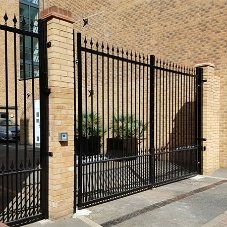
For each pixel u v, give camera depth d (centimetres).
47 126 383
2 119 1758
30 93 1314
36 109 1266
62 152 384
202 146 722
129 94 1039
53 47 376
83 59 1189
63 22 388
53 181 374
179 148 671
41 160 378
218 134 789
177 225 378
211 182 638
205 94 719
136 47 1048
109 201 479
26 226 354
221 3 820
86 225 366
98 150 470
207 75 722
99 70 1134
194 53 881
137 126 852
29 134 1317
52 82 376
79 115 428
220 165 796
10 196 481
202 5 863
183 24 911
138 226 372
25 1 1855
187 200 492
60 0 1413
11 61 1875
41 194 377
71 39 399
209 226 375
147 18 1016
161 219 398
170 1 948
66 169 389
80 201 430
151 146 570
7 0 1842
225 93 796
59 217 379
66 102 390
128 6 1083
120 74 1061
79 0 1299
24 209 397
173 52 934
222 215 417
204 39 856
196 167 720
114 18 1134
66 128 389
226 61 803
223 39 813
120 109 1034
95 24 1216
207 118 719
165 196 516
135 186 536
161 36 971
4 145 1335
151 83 572
